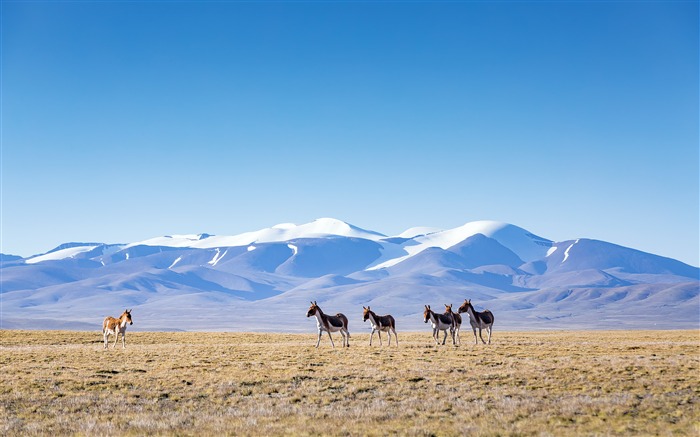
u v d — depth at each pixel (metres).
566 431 25.08
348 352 50.19
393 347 54.78
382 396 32.84
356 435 24.59
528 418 27.66
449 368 40.53
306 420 27.56
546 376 37.66
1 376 37.88
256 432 25.16
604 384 35.16
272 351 51.41
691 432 24.89
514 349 52.22
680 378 36.62
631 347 54.28
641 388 34.09
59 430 25.80
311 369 40.41
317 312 55.25
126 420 27.80
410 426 26.23
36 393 33.19
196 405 31.11
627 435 24.62
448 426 26.11
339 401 31.92
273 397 33.00
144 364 43.28
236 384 35.41
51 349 55.34
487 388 34.66
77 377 37.56
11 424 26.81
